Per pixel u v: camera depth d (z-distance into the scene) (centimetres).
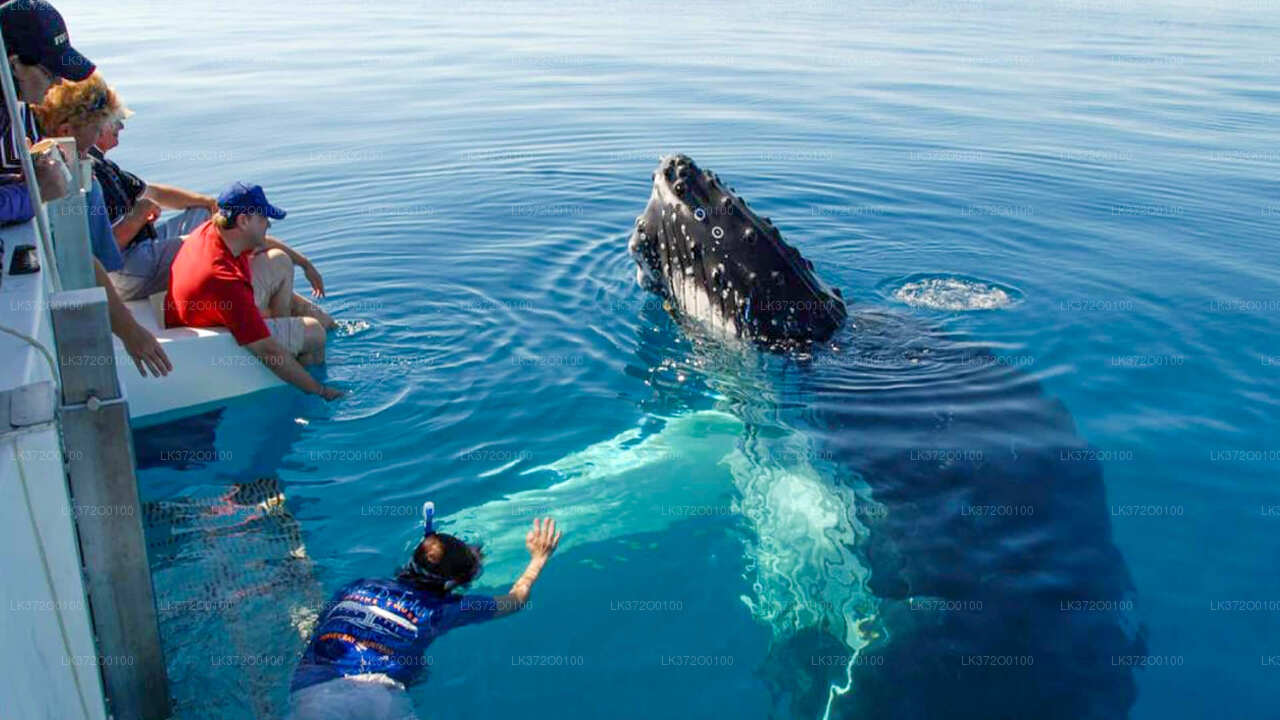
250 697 484
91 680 390
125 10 4381
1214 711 500
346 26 3647
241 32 3422
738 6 4756
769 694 507
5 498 295
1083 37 3634
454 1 5000
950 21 4153
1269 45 3525
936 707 485
